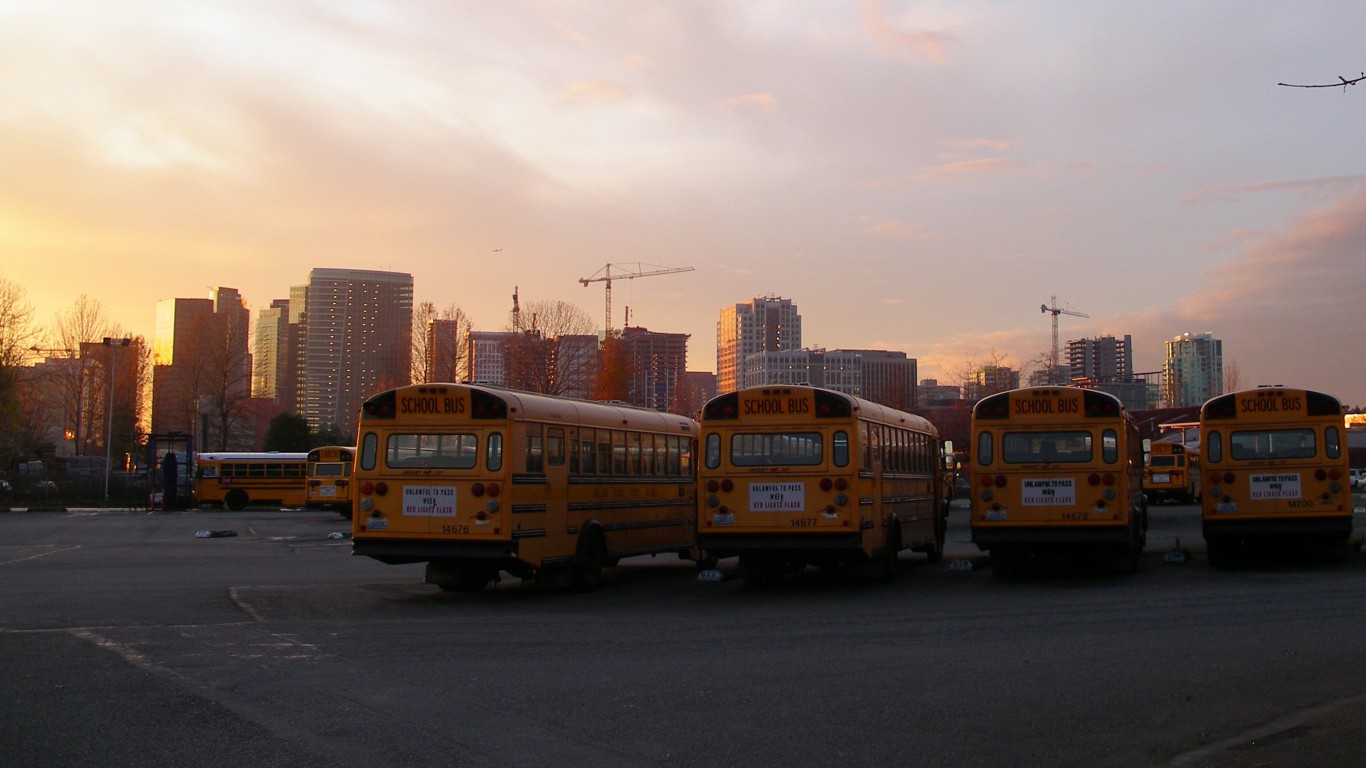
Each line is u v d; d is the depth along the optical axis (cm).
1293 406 2098
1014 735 838
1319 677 1054
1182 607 1568
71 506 5697
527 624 1440
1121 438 1905
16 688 997
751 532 1828
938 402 12119
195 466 5725
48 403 9669
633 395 8531
